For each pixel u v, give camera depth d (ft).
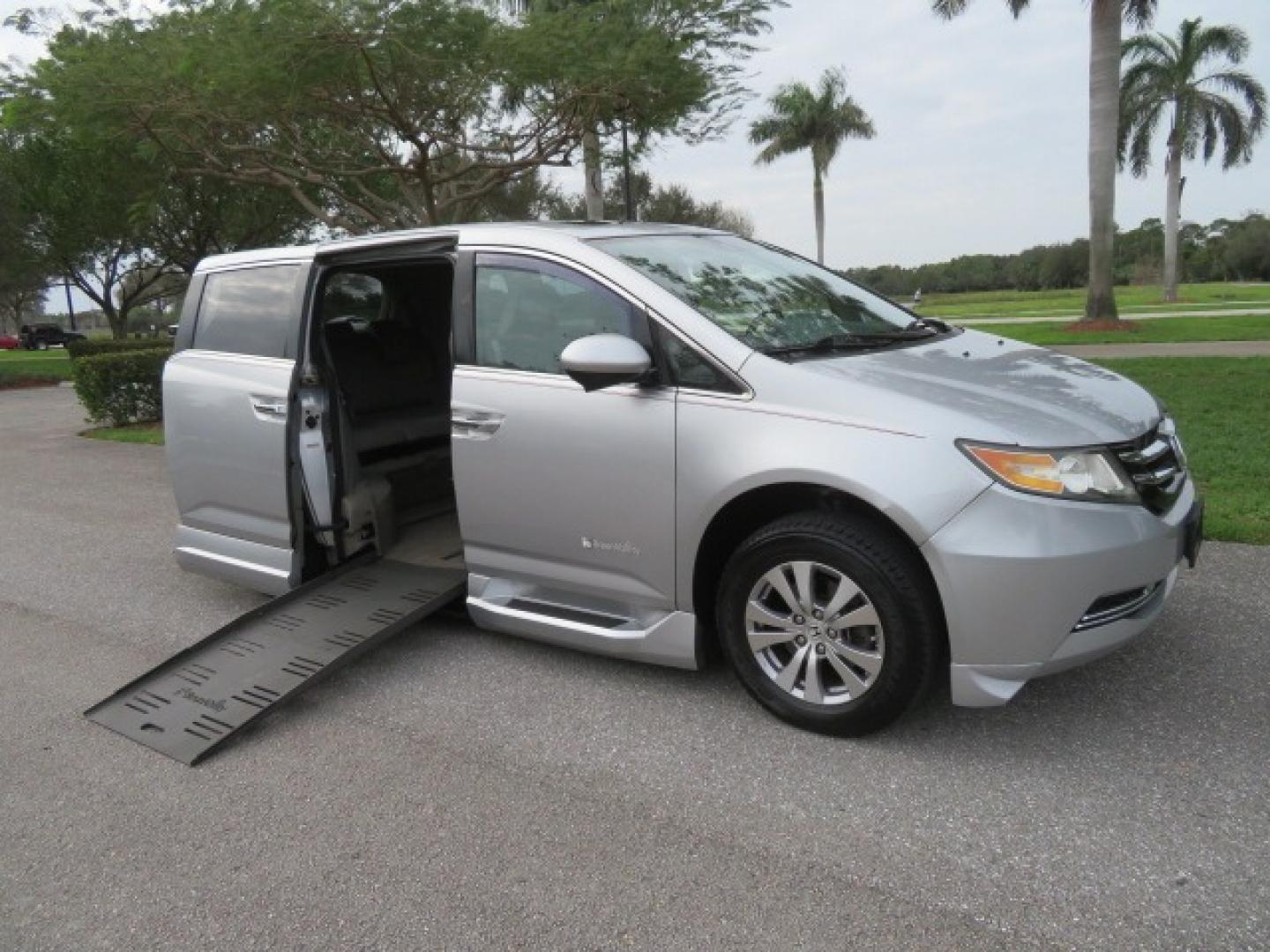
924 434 9.71
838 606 10.31
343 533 15.29
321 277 14.93
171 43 29.09
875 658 10.14
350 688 12.81
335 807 10.03
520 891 8.48
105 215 76.64
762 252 14.76
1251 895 7.86
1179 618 13.39
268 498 14.94
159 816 10.08
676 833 9.20
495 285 12.76
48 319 299.58
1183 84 115.65
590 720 11.54
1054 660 9.57
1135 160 119.24
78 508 25.73
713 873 8.57
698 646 11.50
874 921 7.83
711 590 11.62
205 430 15.62
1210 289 165.58
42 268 93.45
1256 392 31.14
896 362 11.26
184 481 16.19
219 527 15.93
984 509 9.39
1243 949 7.30
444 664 13.43
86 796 10.57
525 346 12.38
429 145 33.32
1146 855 8.44
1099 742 10.32
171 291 107.65
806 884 8.34
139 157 35.22
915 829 9.01
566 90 32.04
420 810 9.87
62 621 16.43
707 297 11.94
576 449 11.71
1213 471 20.67
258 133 35.58
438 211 37.27
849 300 13.94
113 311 99.40
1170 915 7.70
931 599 9.90
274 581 15.19
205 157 36.47
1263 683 11.43
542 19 30.53
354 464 15.55
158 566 19.49
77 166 70.59
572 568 12.21
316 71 28.55
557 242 12.39
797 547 10.39
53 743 11.85
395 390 16.98
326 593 14.43
